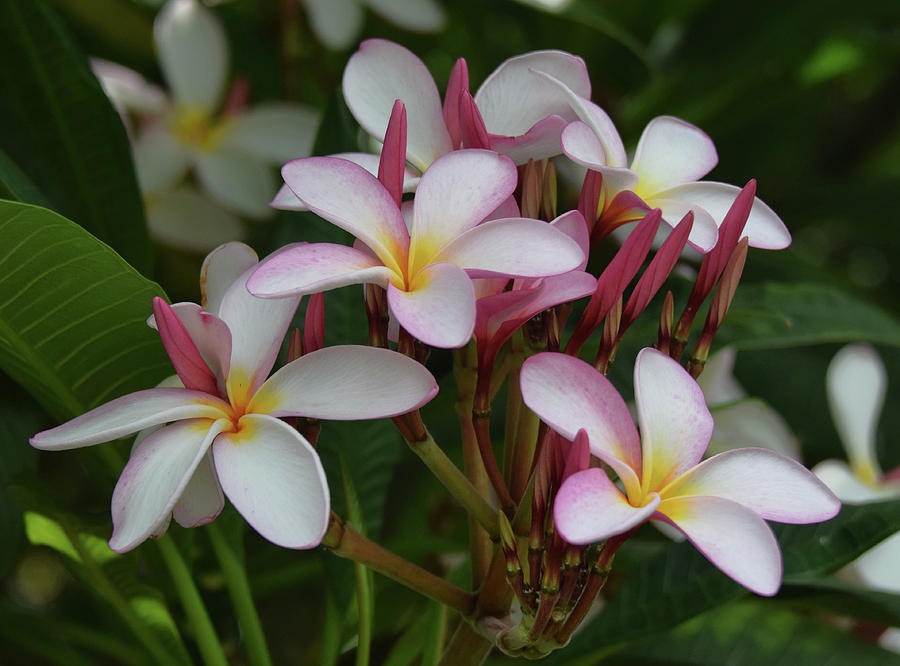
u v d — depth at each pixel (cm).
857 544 83
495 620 76
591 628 85
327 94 123
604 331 75
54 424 95
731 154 139
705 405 73
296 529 70
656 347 76
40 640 89
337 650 86
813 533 84
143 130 110
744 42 126
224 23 124
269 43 126
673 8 122
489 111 79
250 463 71
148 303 77
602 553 73
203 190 117
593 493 70
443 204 73
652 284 75
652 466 72
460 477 76
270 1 126
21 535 91
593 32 123
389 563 76
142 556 86
